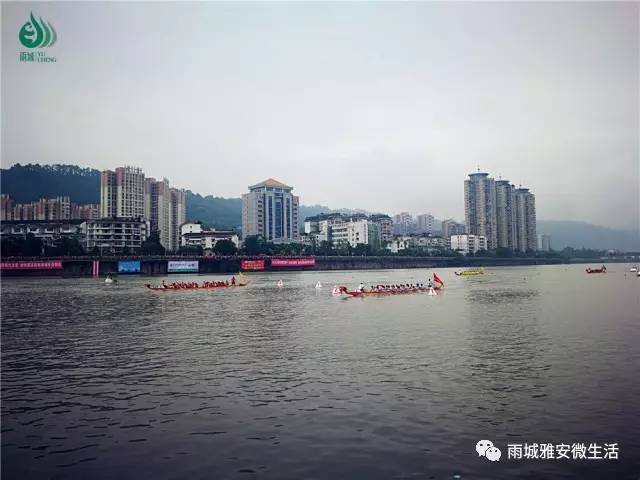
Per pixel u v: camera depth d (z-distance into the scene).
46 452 20.86
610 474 18.66
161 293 103.06
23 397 28.31
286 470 18.88
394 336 45.91
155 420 24.22
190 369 34.19
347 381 30.23
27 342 45.50
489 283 134.62
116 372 33.72
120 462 19.83
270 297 91.88
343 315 62.69
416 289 100.56
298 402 26.41
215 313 66.69
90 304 80.00
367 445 20.92
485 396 27.05
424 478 18.25
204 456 20.17
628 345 40.72
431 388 28.58
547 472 18.78
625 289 107.00
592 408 25.12
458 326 51.88
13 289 115.12
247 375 32.16
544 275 192.00
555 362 34.72
